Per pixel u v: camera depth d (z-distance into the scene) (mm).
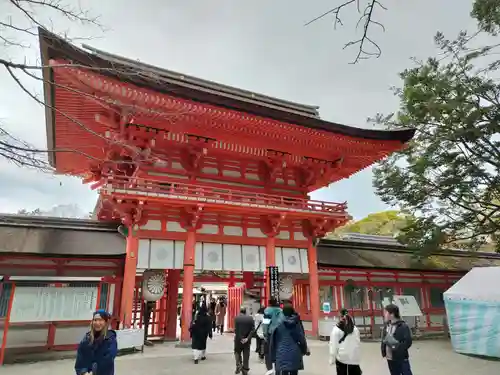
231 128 17406
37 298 12594
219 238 18156
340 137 19766
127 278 15477
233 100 16109
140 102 14500
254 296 23344
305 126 18484
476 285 16844
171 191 16125
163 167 17750
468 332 16188
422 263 25891
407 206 24016
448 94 21781
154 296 16734
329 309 19906
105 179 15781
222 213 18422
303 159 20922
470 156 21516
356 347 7781
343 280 23016
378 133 20562
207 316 12945
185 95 15047
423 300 25391
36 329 14938
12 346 14273
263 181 20609
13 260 15398
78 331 15602
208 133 17516
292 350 7230
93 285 13516
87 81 12883
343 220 20234
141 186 16188
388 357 7965
